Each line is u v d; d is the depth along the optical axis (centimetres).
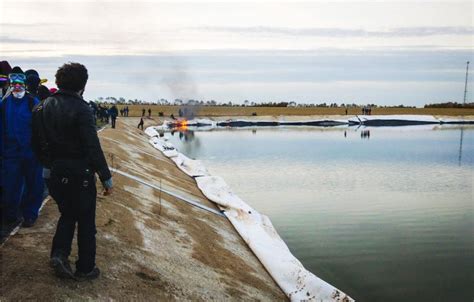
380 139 5384
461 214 1873
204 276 875
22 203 781
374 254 1371
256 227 1473
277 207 1964
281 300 938
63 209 570
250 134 6216
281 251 1242
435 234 1592
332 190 2355
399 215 1841
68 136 542
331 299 931
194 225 1228
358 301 1059
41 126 548
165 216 1187
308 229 1625
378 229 1638
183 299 731
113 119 3694
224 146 4503
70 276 603
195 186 2094
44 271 629
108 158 1731
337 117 9369
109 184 568
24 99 726
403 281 1170
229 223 1481
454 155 3828
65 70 550
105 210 987
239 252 1177
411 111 11619
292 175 2802
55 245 582
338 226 1677
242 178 2695
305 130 7112
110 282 668
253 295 895
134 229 951
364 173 2892
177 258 905
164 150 3412
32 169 751
